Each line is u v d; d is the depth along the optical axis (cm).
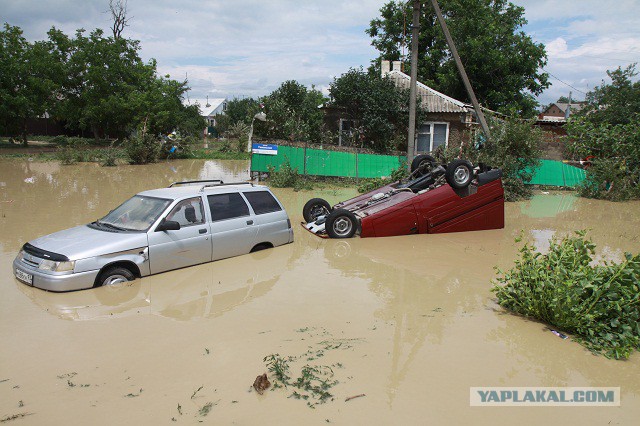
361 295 628
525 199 1700
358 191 1678
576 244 553
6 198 1371
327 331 503
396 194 1078
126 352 445
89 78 3366
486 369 426
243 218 816
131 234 663
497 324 537
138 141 2616
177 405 355
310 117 2395
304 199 1523
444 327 523
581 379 415
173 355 440
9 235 928
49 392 372
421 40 3422
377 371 415
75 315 534
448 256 858
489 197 1095
